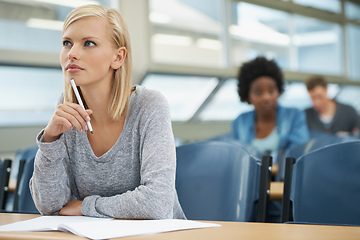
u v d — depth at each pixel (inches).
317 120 206.2
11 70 157.3
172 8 199.0
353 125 206.4
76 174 55.9
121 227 38.4
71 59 51.4
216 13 217.6
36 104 168.1
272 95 125.1
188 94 215.8
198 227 39.9
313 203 58.2
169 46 199.3
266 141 127.3
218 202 61.2
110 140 55.4
